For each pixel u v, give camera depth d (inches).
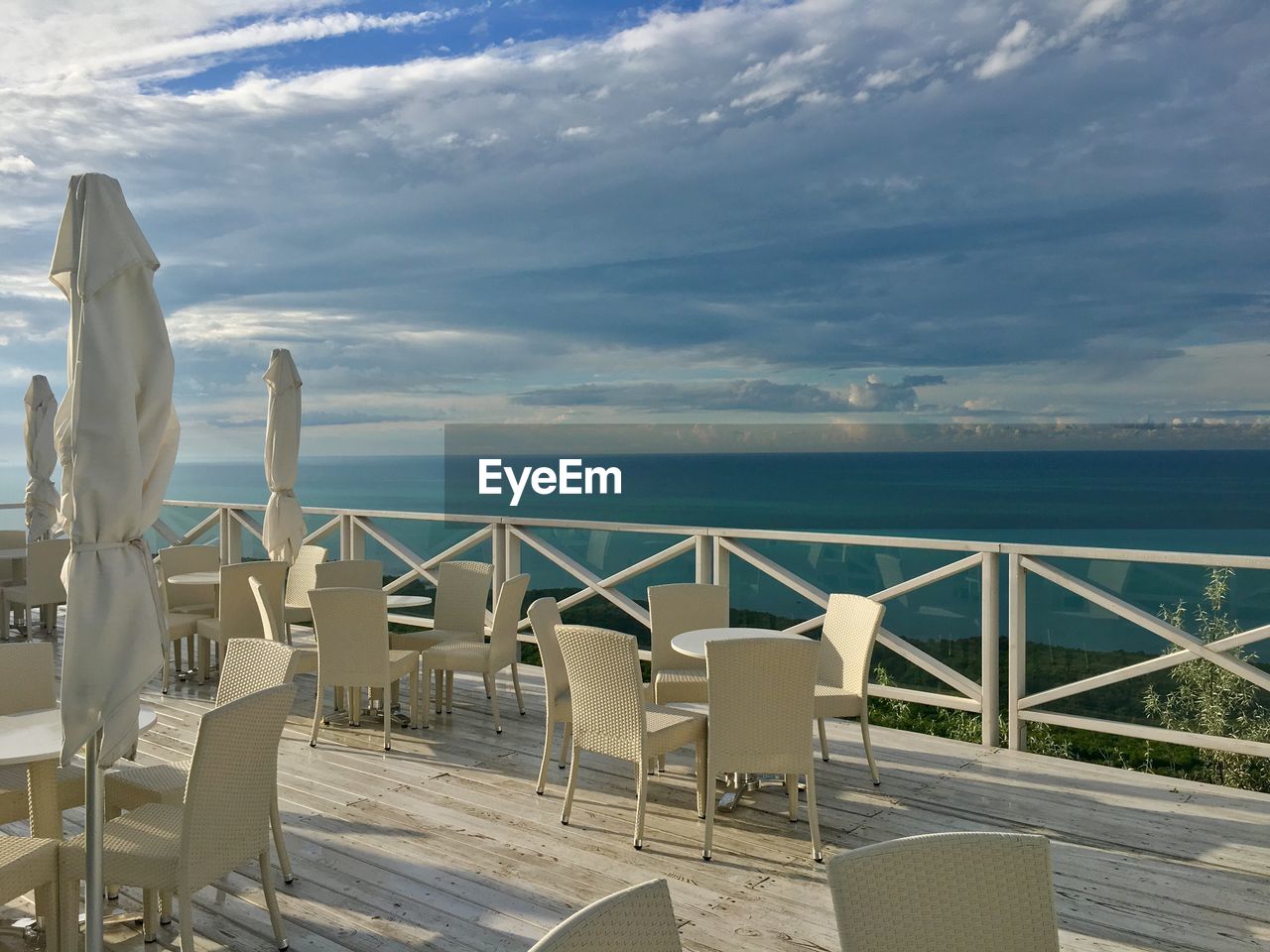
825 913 136.4
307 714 245.0
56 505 373.4
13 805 130.3
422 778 194.5
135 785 133.4
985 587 220.5
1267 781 195.3
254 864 152.1
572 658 166.9
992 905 75.4
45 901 118.6
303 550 302.7
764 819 172.9
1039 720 216.7
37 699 148.7
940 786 190.9
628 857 155.8
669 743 165.6
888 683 239.0
